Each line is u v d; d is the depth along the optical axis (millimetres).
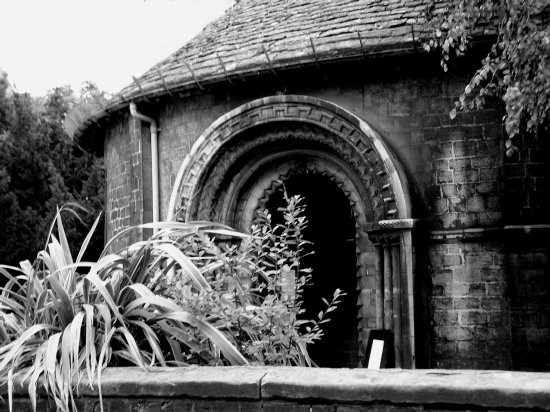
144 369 3689
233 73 9930
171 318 4082
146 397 3516
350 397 3125
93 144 14562
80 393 3637
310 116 9727
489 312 8992
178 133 11102
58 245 4453
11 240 22344
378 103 9664
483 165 9156
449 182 9281
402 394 3035
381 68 9641
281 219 12547
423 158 9430
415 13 9500
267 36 10492
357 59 9320
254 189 10836
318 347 14016
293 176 10695
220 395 3355
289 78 10055
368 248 9836
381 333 6000
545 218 8867
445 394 2963
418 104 9484
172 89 10578
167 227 4449
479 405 2904
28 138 24781
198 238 4949
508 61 7156
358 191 9930
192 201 10531
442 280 9211
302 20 10531
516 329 8797
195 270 4102
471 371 3137
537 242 8805
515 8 6797
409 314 8992
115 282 4414
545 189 8898
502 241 8984
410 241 9047
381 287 9383
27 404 3762
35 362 3754
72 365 3717
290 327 4430
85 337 4137
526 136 8945
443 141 9344
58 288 4066
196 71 10297
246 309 4445
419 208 9312
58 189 23328
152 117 11344
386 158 9188
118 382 3572
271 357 4367
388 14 9711
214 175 10602
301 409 3213
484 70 7109
